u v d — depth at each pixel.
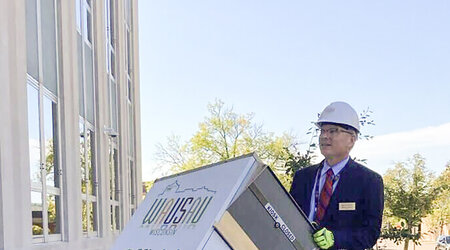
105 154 12.47
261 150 30.70
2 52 6.10
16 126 6.44
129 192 17.23
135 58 19.81
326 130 3.67
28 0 7.36
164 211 3.24
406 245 10.12
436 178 12.06
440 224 26.00
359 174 3.62
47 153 8.16
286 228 2.71
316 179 3.79
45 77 8.13
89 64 11.59
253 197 2.65
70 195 8.86
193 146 33.34
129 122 18.23
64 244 8.27
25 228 6.56
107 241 12.09
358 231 3.49
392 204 10.71
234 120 32.59
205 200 2.82
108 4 14.64
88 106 11.30
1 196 5.94
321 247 2.78
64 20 9.05
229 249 2.58
